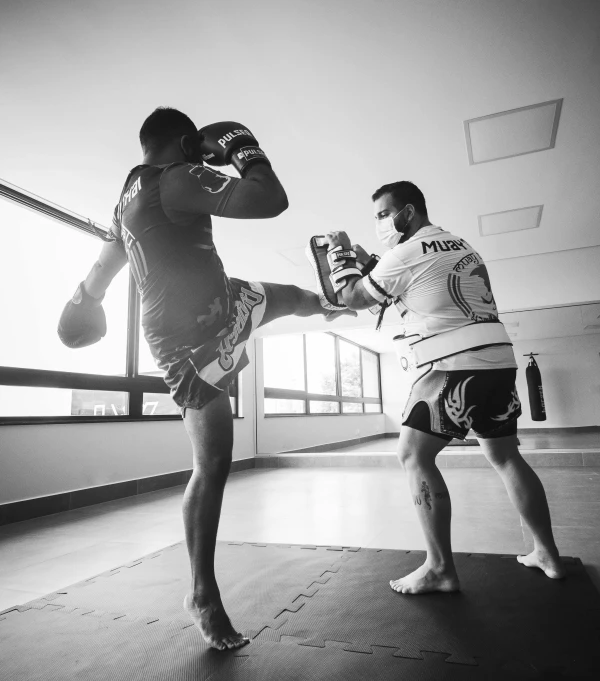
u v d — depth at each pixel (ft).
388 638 4.11
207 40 7.20
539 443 23.11
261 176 3.71
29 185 11.03
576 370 26.73
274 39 7.22
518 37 7.31
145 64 7.63
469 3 6.72
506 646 3.87
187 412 4.26
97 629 4.54
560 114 9.12
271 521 9.68
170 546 7.64
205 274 4.09
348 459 19.93
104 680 3.63
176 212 3.95
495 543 7.43
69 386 11.63
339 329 20.84
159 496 13.32
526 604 4.66
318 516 10.03
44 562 7.29
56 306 12.02
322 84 8.23
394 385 39.81
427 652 3.84
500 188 11.85
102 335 5.31
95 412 13.41
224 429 4.21
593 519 8.71
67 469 11.59
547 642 3.90
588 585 5.10
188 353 4.06
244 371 20.63
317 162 10.66
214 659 3.86
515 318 19.08
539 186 11.76
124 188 4.29
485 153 10.37
